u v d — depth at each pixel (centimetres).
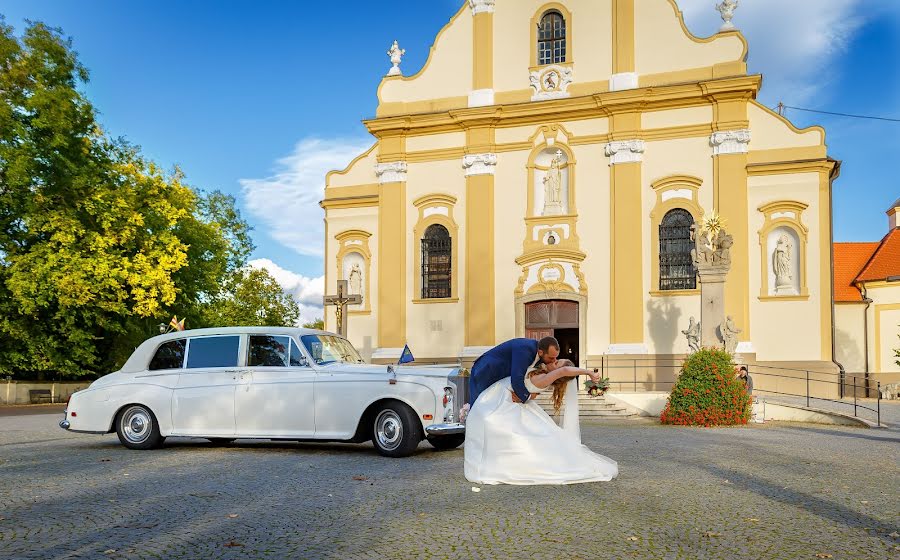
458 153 2931
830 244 2581
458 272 2898
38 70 2906
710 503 758
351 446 1320
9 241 2928
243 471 988
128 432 1262
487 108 2842
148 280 3009
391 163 2995
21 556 564
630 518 684
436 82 2978
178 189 3681
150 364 1283
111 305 2952
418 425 1143
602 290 2728
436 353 2903
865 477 947
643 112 2725
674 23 2738
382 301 2978
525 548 584
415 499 780
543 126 2825
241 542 604
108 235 3016
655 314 2661
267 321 5897
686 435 1562
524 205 2839
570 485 858
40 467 1029
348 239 3094
